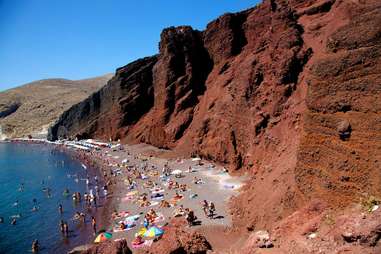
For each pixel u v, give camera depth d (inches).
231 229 1161.4
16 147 5388.8
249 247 674.8
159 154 2805.1
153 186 1952.5
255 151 1727.4
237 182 1747.0
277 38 1947.6
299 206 832.3
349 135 735.7
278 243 663.1
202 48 3117.6
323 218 669.9
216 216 1321.4
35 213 1822.1
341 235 569.6
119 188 2079.2
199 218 1321.4
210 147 2251.5
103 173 2628.0
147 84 3846.0
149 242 1177.4
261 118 1749.5
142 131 3459.6
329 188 741.9
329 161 767.7
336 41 868.0
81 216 1640.0
